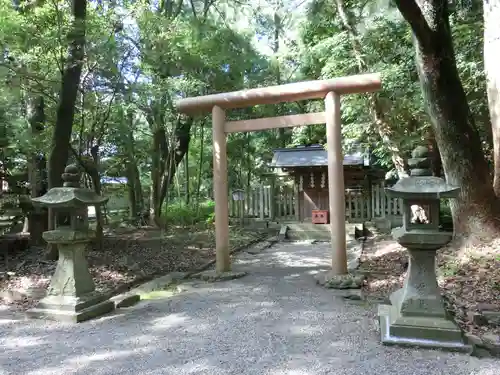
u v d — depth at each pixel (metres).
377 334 3.79
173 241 10.12
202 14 13.36
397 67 8.80
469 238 6.38
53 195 4.53
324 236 11.68
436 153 9.84
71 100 7.16
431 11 5.70
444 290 5.09
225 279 6.40
